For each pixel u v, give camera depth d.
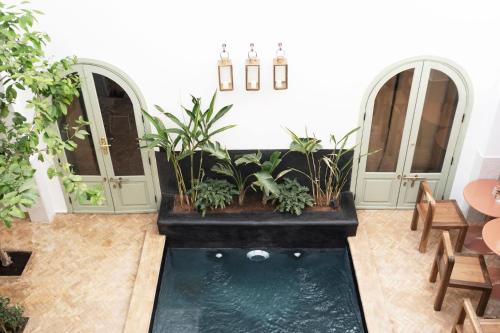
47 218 7.14
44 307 5.82
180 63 6.18
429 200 6.09
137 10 5.80
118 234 7.00
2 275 6.28
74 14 5.81
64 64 5.30
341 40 6.00
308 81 6.31
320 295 6.07
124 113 6.59
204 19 5.87
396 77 6.33
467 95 6.36
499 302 5.70
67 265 6.45
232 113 6.58
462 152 6.84
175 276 6.41
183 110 6.56
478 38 5.93
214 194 6.76
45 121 4.97
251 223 6.62
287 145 6.86
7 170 4.29
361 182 7.16
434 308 5.65
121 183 7.14
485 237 5.46
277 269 6.50
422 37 5.97
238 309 5.88
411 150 6.85
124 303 5.90
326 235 6.76
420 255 6.48
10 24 4.73
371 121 6.62
